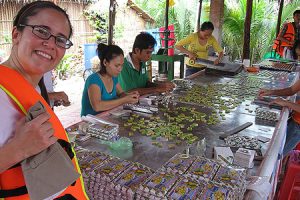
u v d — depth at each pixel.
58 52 1.12
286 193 2.88
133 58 3.63
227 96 3.41
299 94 3.73
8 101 0.98
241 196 1.45
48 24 1.07
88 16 9.98
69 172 1.00
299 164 2.87
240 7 10.91
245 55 6.37
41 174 0.94
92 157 1.66
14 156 0.88
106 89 2.91
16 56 1.10
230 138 2.10
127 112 2.67
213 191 1.34
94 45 8.77
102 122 2.19
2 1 7.47
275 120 2.55
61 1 8.86
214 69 4.71
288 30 6.99
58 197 1.09
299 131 3.42
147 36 3.60
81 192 1.21
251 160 1.73
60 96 2.53
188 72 5.64
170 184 1.37
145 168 1.57
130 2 11.14
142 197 1.35
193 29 12.47
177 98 3.25
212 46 5.95
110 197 1.45
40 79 1.25
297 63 5.92
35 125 0.90
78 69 9.41
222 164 1.62
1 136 0.94
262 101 3.11
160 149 1.91
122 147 1.92
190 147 1.92
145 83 3.86
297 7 10.90
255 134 2.25
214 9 8.06
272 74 4.86
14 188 0.98
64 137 1.15
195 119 2.55
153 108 2.70
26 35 1.06
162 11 12.87
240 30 10.95
